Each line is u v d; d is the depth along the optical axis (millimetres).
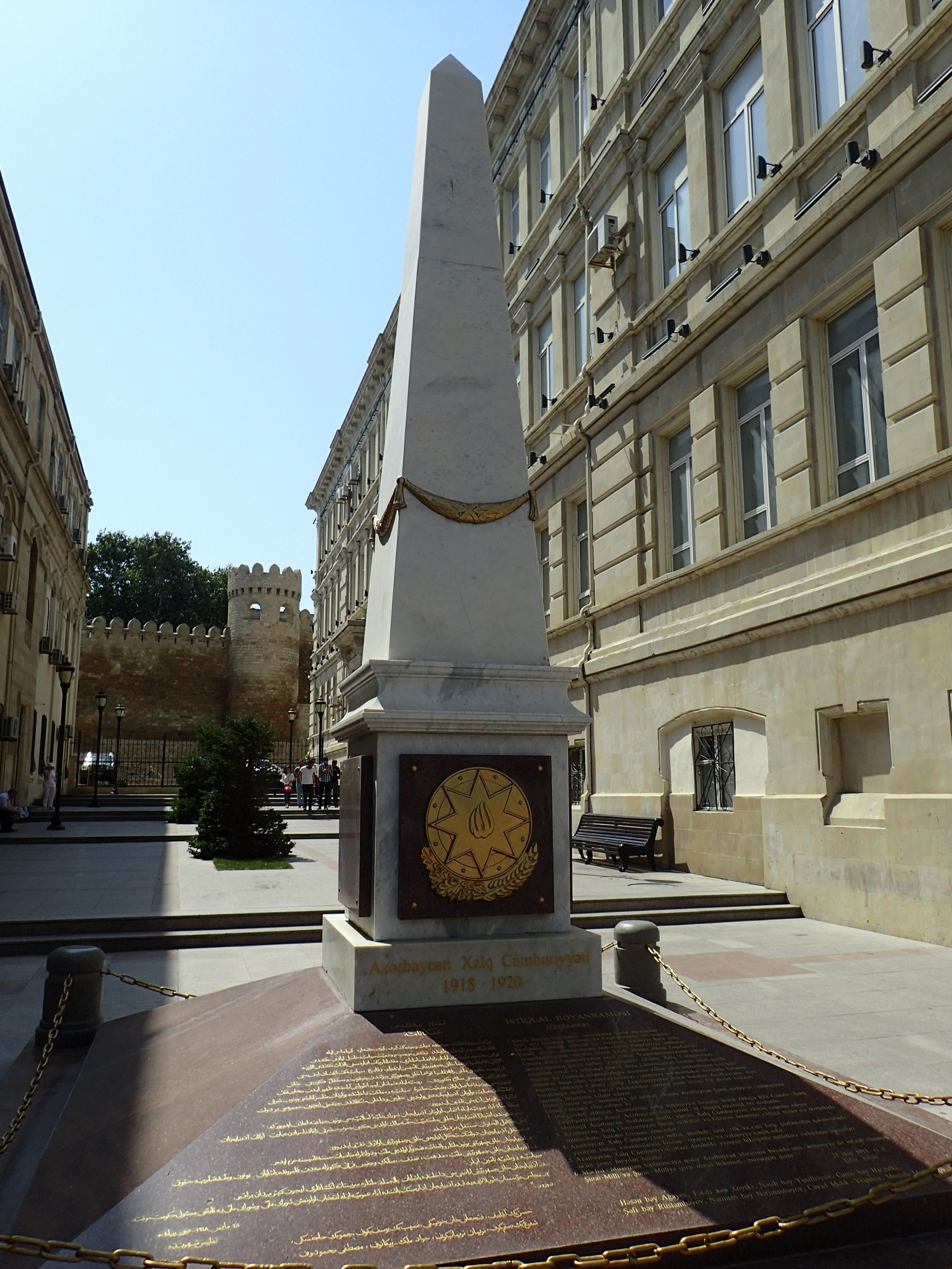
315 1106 3775
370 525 38531
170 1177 3414
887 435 10539
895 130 10328
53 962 5711
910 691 9797
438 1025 4418
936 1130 3998
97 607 68938
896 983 7582
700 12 14727
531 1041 4336
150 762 47312
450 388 6027
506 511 5848
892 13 10734
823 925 10609
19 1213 3379
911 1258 3326
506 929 5027
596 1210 3311
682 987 5742
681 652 14109
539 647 5711
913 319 10188
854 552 11000
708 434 14148
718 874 13258
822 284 11727
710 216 14406
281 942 9734
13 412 22891
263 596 60188
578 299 19547
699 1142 3715
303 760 45375
